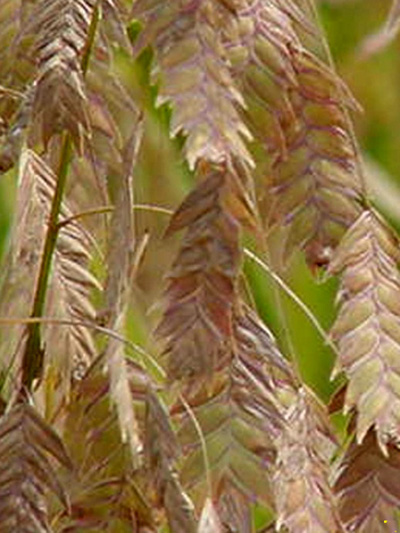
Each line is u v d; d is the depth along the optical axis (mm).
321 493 330
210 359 314
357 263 334
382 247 336
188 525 318
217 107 307
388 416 326
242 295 340
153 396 325
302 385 339
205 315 315
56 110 324
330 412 340
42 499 325
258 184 339
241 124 308
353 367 329
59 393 344
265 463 327
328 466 334
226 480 325
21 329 344
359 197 338
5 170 337
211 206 316
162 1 314
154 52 311
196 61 310
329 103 337
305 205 337
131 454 325
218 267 315
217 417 328
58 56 327
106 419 334
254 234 317
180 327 315
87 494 331
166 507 320
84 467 334
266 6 329
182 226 317
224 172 316
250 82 324
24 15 339
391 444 337
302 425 335
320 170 337
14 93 342
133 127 339
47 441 328
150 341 329
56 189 337
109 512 329
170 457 321
